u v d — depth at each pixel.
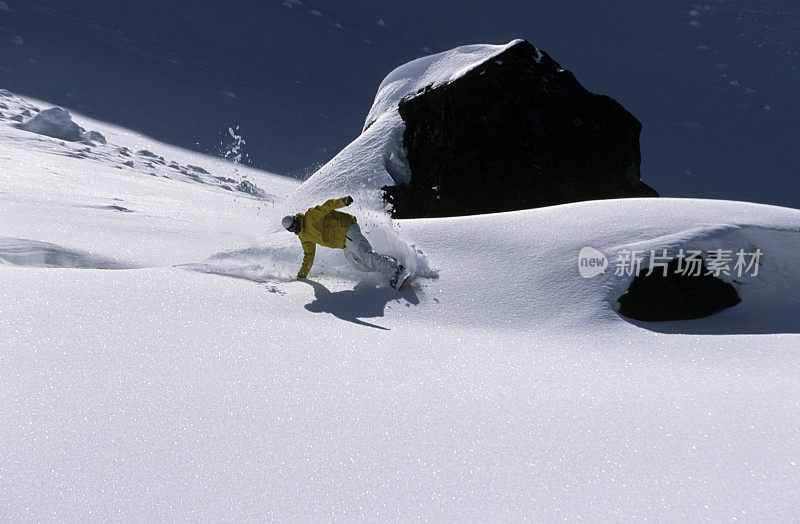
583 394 3.41
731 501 2.36
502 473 2.55
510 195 8.93
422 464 2.60
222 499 2.30
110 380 3.26
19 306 4.30
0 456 2.48
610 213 5.79
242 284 5.50
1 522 2.10
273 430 2.83
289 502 2.30
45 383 3.16
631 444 2.81
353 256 5.46
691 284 4.96
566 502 2.35
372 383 3.45
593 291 4.94
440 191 8.99
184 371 3.45
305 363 3.71
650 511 2.30
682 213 5.59
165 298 4.85
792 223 5.34
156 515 2.19
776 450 2.75
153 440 2.68
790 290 5.05
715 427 2.98
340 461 2.59
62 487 2.31
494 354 4.09
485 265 5.45
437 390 3.39
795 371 3.86
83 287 4.91
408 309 5.00
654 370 3.88
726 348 4.32
